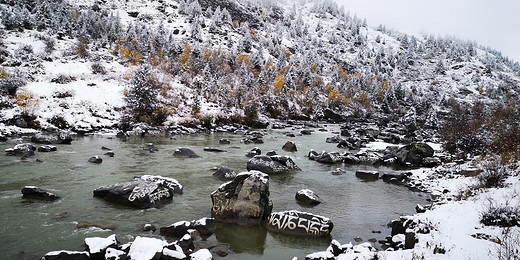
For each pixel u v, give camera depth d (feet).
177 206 34.58
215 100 158.20
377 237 28.58
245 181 31.96
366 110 298.76
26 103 92.38
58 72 130.82
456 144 72.84
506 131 69.87
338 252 23.21
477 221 23.40
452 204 29.35
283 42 549.95
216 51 302.45
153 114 113.91
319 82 328.08
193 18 454.40
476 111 241.14
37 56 146.20
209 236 27.14
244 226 29.71
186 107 135.95
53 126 87.51
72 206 32.50
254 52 402.52
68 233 25.79
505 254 17.21
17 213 29.68
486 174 37.14
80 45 172.14
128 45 218.79
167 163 57.47
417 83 536.83
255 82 225.56
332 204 38.91
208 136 104.53
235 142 93.45
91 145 72.90
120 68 166.09
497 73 599.16
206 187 42.91
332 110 237.86
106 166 52.37
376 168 65.21
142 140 86.53
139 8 444.55
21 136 77.25
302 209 36.09
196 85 168.76
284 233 28.53
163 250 20.36
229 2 631.56
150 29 353.31
